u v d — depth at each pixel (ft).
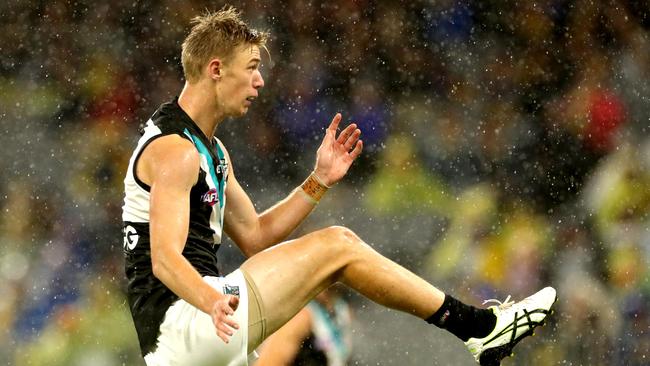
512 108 97.45
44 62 99.14
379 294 36.32
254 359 50.47
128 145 96.53
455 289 85.25
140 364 77.56
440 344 73.41
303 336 50.26
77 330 79.46
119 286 84.43
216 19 37.76
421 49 100.73
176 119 36.78
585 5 99.40
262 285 35.65
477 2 100.73
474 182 93.71
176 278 32.76
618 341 76.23
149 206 34.78
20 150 94.58
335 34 101.35
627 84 97.14
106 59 99.96
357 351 72.90
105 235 89.20
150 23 100.99
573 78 97.60
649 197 87.61
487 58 100.01
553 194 91.20
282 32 101.14
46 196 91.50
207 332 35.01
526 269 84.23
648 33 99.19
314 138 97.81
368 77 100.01
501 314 37.83
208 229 36.88
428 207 92.02
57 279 84.33
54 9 100.37
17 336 79.05
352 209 91.61
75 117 97.19
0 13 99.40
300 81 99.45
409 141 96.89
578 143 94.02
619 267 81.66
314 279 36.04
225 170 37.91
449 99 98.89
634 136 93.91
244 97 37.68
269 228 40.78
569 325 76.64
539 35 99.35
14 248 86.53
